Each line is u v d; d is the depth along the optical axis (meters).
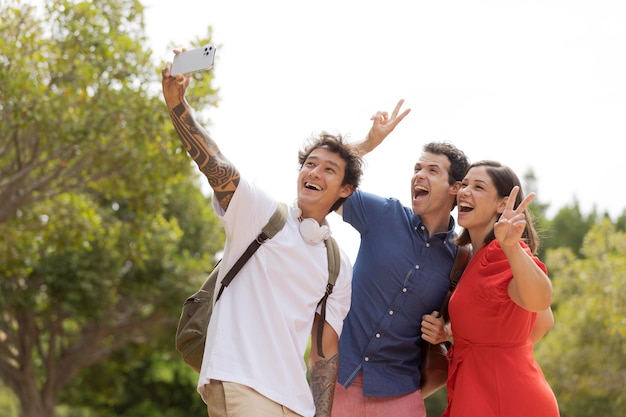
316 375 4.12
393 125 5.03
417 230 4.78
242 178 3.71
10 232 13.11
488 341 4.15
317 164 4.02
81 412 34.91
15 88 10.62
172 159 12.17
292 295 3.81
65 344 27.11
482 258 4.23
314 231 3.87
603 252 19.83
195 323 3.91
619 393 19.19
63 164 12.12
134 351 26.92
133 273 21.16
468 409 4.13
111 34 11.70
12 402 29.39
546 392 4.13
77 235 13.39
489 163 4.41
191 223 24.06
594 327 19.41
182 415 33.34
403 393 4.73
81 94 11.32
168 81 3.57
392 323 4.70
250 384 3.55
